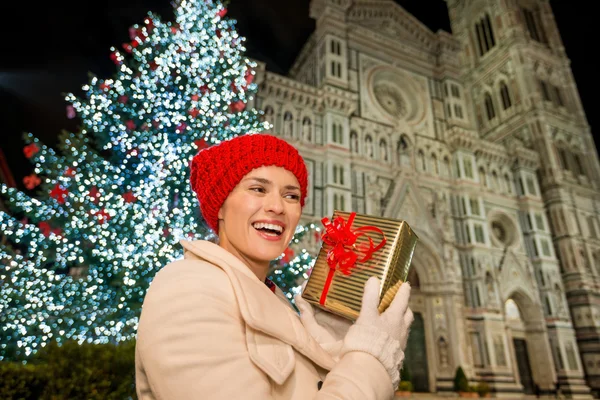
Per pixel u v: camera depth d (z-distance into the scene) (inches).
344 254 72.0
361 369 46.4
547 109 1349.7
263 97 947.3
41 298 373.1
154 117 474.0
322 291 72.4
